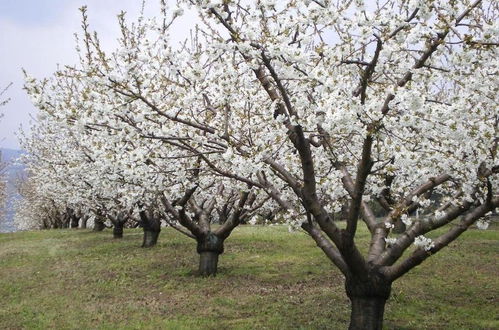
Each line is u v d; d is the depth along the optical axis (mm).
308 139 7074
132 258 16125
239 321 9008
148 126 7820
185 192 11875
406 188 9055
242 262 14547
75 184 17906
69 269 14867
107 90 6883
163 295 11133
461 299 10180
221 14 6023
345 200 9633
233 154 6598
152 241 18688
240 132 8523
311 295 10688
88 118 6980
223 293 11133
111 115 7094
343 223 22719
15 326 9211
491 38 5406
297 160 8633
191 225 12672
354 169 9555
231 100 7672
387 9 5785
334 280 11977
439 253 14812
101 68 6633
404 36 5684
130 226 34094
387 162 6887
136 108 7223
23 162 23375
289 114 6395
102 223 29031
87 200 19781
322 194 9516
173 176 9672
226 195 14180
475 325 8555
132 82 6953
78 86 8523
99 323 9133
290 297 10578
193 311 9773
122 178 10992
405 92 5410
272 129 7793
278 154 8602
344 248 6957
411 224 7812
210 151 7605
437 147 7027
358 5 5496
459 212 7145
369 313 7355
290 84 7328
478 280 11695
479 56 5766
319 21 5902
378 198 9016
